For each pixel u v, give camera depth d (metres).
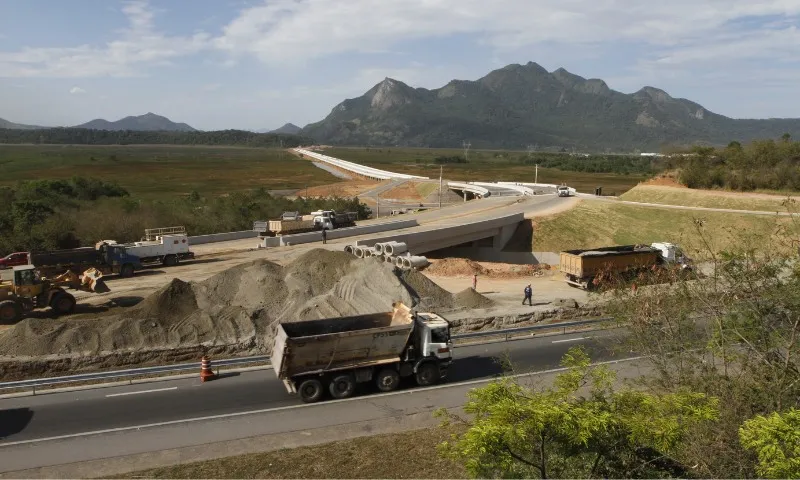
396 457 15.74
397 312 22.41
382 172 164.38
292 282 31.14
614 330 27.09
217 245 56.09
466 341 27.25
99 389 21.03
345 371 20.22
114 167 171.88
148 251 43.72
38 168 158.38
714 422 13.13
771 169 73.19
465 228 60.41
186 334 25.50
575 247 65.19
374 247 48.72
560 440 11.13
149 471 15.07
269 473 14.93
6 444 16.64
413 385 21.41
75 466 15.36
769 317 15.66
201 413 18.92
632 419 11.06
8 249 49.12
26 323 24.50
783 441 10.46
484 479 11.54
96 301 33.72
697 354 17.27
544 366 23.53
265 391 20.91
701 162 79.94
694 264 20.06
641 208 70.62
